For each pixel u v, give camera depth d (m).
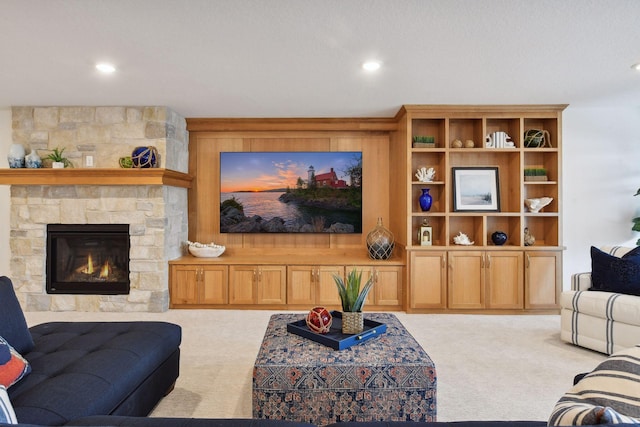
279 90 3.60
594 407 0.77
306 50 2.69
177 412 2.13
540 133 4.25
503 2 2.06
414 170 4.52
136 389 1.90
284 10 2.14
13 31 2.39
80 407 1.46
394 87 3.53
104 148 4.17
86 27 2.34
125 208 4.15
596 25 2.32
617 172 4.42
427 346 3.15
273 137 4.79
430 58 2.84
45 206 4.16
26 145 4.19
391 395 1.82
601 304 2.92
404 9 2.13
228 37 2.48
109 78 3.27
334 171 4.77
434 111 4.17
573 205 4.45
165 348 2.20
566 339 3.18
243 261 4.30
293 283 4.29
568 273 4.45
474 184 4.41
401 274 4.26
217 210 4.81
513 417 2.07
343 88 3.54
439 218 4.53
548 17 2.22
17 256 4.16
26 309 4.16
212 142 4.80
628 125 4.39
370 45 2.61
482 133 4.24
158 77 3.24
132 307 4.16
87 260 4.30
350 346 2.03
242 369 2.71
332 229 4.77
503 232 4.47
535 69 3.07
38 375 1.66
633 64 2.96
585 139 4.42
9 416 0.98
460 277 4.15
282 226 4.79
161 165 4.16
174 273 4.29
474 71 3.11
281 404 1.81
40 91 3.65
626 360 0.95
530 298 4.12
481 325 3.73
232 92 3.67
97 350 1.96
